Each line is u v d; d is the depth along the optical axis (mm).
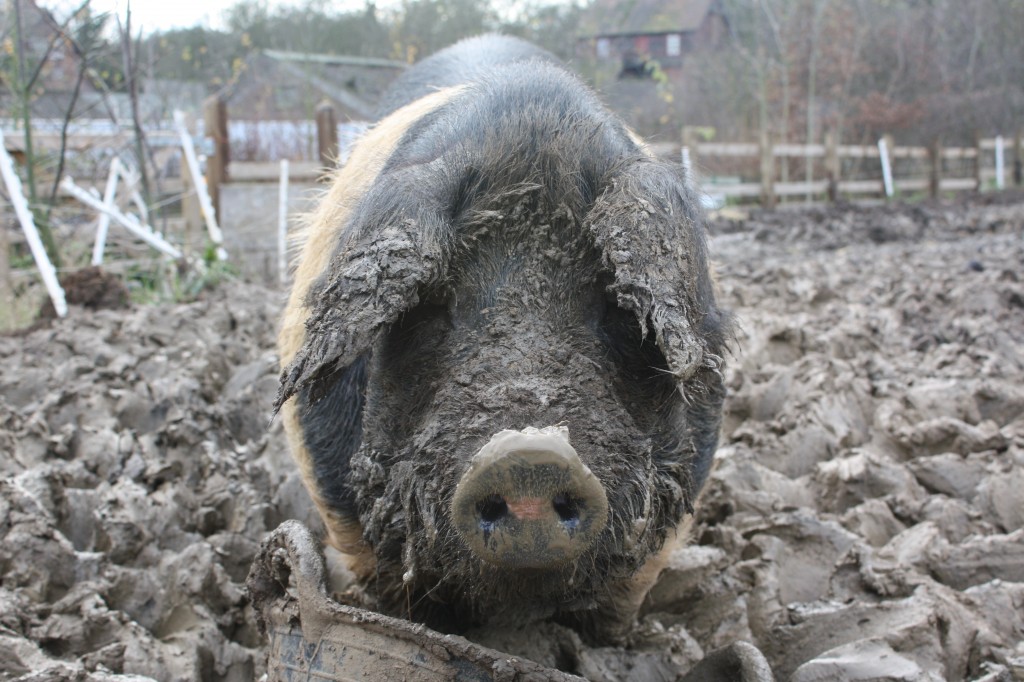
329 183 3381
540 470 1534
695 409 2279
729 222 14820
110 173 8562
